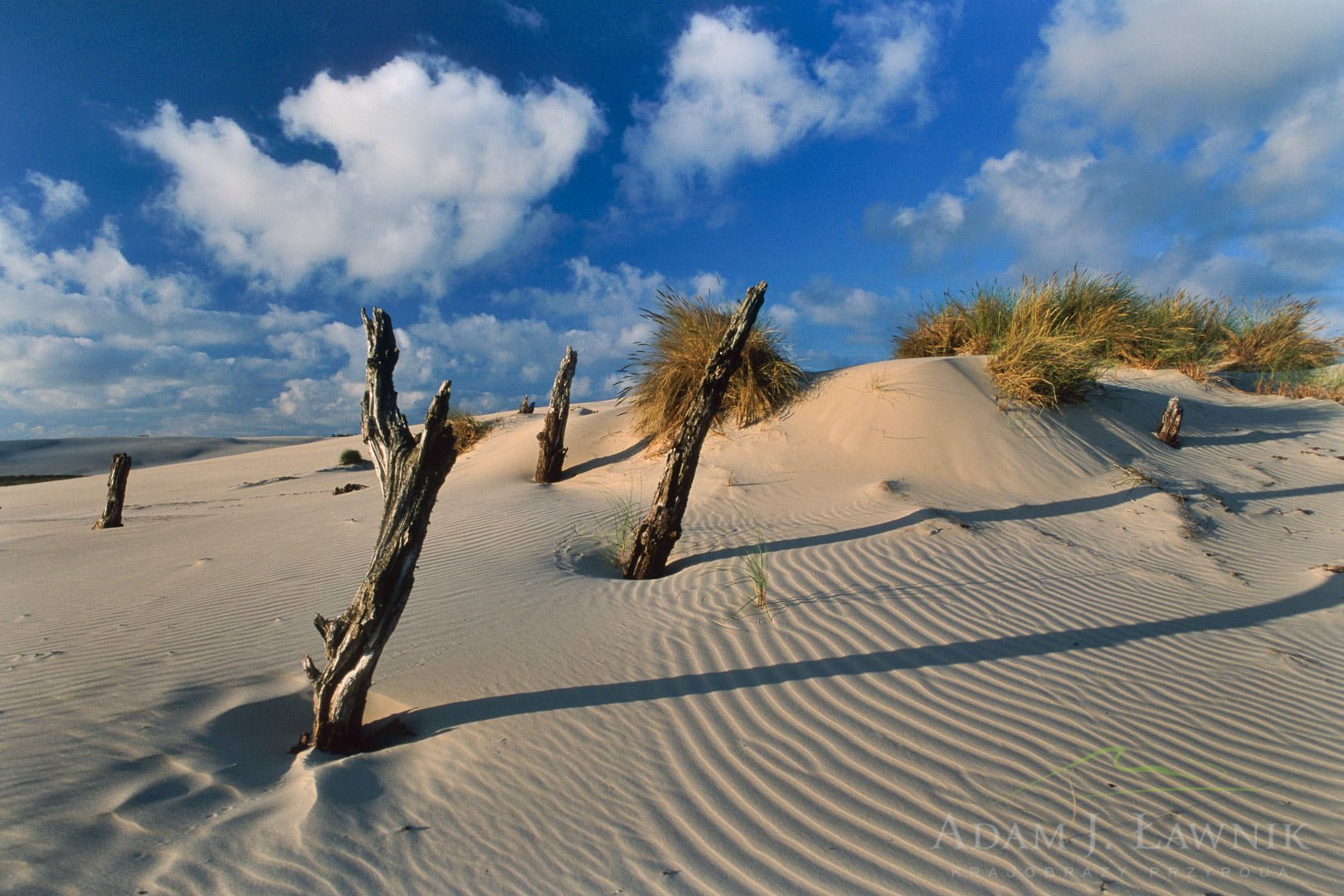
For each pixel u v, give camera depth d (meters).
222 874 2.70
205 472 23.67
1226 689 4.05
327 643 3.71
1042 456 9.02
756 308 6.36
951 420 9.46
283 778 3.48
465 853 2.87
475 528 8.11
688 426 6.35
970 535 6.65
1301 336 15.42
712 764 3.40
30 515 14.40
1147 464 9.24
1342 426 11.39
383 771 3.48
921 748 3.47
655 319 11.95
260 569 6.95
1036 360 10.39
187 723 3.93
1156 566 6.21
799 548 6.55
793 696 3.96
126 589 6.53
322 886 2.65
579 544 7.54
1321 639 4.77
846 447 9.57
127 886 2.61
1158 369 13.88
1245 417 11.82
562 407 11.39
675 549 7.01
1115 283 14.20
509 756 3.54
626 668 4.40
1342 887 2.60
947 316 14.20
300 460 25.30
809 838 2.88
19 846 2.78
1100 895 2.57
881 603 5.15
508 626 5.19
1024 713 3.77
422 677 4.45
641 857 2.81
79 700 4.13
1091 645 4.57
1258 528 7.48
